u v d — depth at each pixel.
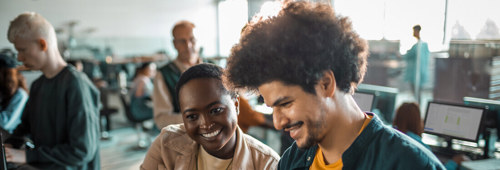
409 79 3.72
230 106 0.71
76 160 1.32
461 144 2.14
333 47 0.50
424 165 0.51
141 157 3.80
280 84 0.49
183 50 1.86
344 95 0.56
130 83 6.02
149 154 0.88
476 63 2.63
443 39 3.53
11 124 1.75
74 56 6.77
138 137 4.30
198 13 8.88
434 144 2.17
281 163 0.78
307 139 0.53
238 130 0.81
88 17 7.34
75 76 1.36
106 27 7.66
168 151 0.84
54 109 1.33
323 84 0.51
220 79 0.69
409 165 0.52
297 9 0.52
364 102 2.22
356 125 0.58
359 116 0.59
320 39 0.48
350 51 0.52
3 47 2.30
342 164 0.59
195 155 0.83
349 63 0.52
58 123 1.33
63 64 1.39
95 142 1.42
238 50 0.53
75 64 4.05
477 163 1.84
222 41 9.00
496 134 2.13
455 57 2.77
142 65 4.36
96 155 1.49
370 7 4.02
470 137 2.02
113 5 7.62
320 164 0.65
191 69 0.71
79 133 1.32
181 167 0.82
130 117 4.25
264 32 0.50
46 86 1.34
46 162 1.27
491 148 2.00
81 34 7.27
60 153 1.28
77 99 1.32
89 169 1.45
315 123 0.52
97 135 1.46
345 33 0.52
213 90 0.68
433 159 0.53
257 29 0.52
